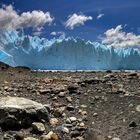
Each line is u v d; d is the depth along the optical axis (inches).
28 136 344.2
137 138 346.3
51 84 666.2
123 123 389.7
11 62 6092.5
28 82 729.0
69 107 450.0
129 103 461.7
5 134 344.2
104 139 345.4
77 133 359.6
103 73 1086.4
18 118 364.5
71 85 615.8
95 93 538.3
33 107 382.0
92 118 414.0
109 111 437.1
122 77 759.7
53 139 341.7
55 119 397.7
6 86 641.6
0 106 368.5
